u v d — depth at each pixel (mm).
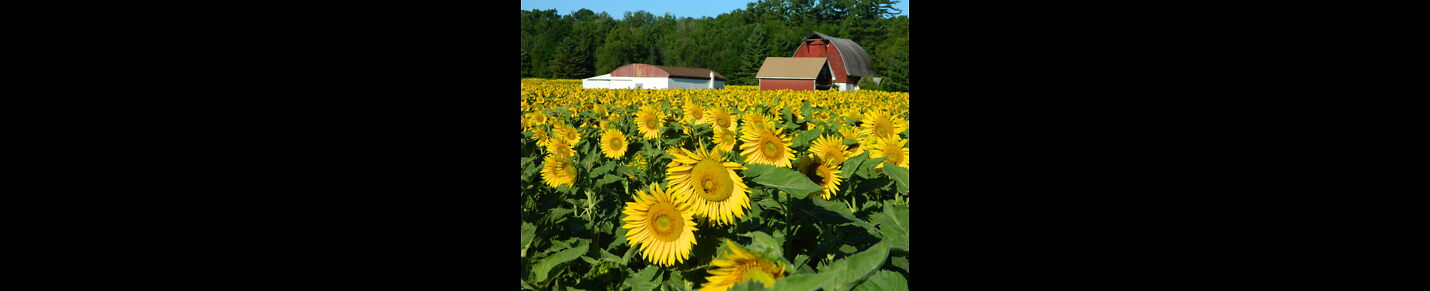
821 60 71688
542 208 3486
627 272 2350
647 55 102438
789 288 1322
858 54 82625
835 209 2098
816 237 2273
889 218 1773
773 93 24047
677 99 18734
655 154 5230
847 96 22531
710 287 1482
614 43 100750
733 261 1486
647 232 1996
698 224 2119
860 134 3701
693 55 98375
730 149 4652
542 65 96375
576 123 10539
